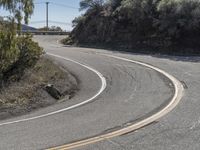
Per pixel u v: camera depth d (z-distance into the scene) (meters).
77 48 36.44
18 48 17.17
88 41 43.66
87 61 24.88
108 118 10.75
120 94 14.93
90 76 19.59
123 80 18.12
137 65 22.69
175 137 8.62
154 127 9.52
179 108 11.73
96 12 46.28
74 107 12.84
